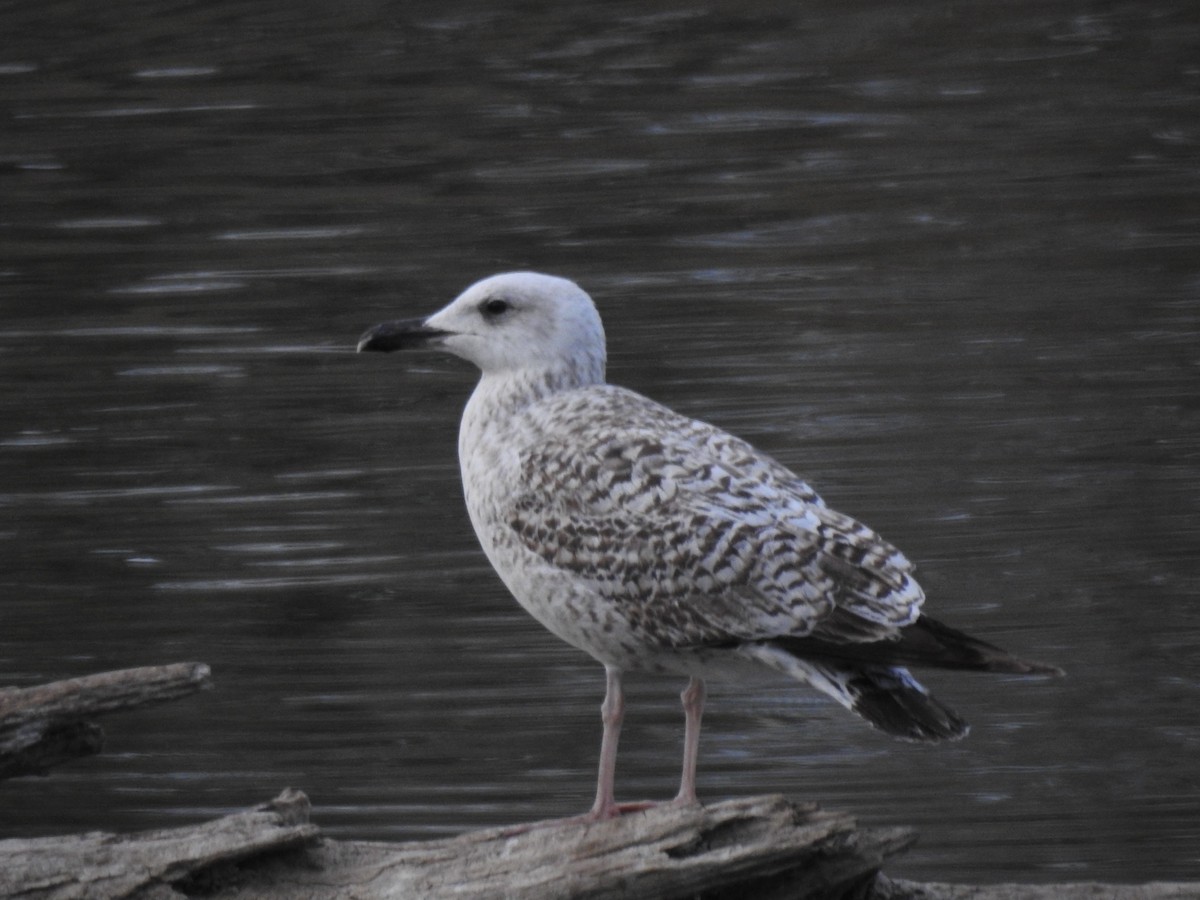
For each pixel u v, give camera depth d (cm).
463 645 1325
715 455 831
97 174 2403
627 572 816
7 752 785
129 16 2975
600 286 2042
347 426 1703
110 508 1546
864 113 2598
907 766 1184
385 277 2078
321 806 1145
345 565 1446
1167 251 2109
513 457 856
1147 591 1382
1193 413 1684
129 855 761
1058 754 1198
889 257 2116
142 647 1327
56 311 1995
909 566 801
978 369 1792
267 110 2619
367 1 3069
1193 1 3036
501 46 2880
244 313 1981
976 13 3014
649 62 2806
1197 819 1127
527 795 1155
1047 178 2355
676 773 1176
